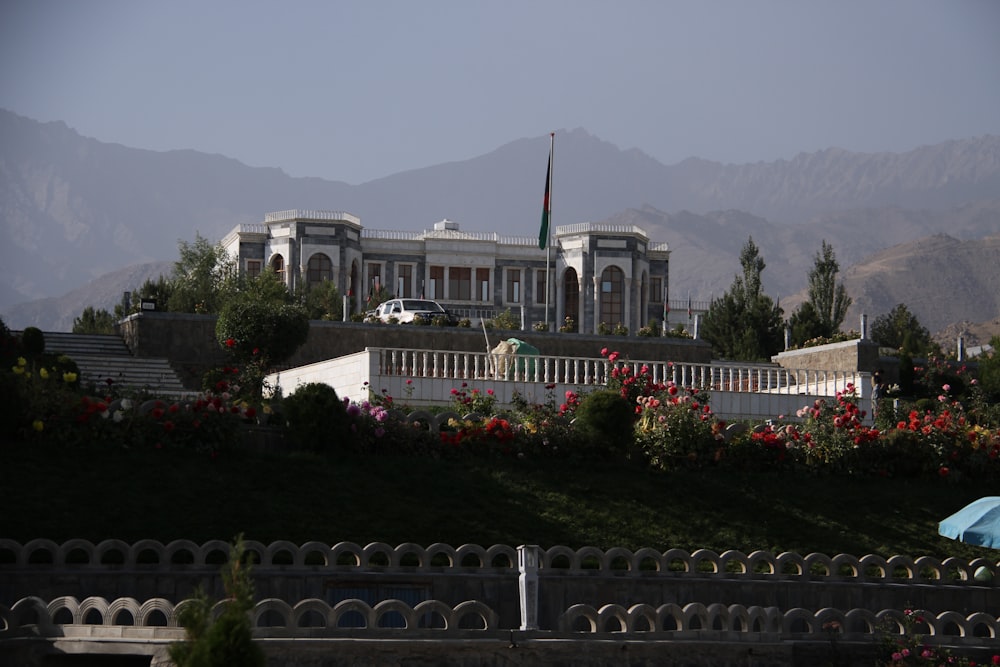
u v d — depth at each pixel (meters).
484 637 33.00
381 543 38.53
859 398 65.31
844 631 36.12
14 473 42.16
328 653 31.53
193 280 123.12
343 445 47.50
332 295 120.38
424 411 49.91
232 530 40.72
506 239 157.12
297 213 147.25
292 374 69.25
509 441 49.09
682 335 96.56
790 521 47.38
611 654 33.50
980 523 42.03
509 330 85.88
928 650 35.53
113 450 44.66
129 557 36.50
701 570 42.59
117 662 30.53
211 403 47.41
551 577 39.03
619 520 45.38
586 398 51.31
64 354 75.25
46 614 31.36
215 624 25.61
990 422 60.34
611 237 154.62
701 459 50.34
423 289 154.38
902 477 52.53
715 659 34.41
